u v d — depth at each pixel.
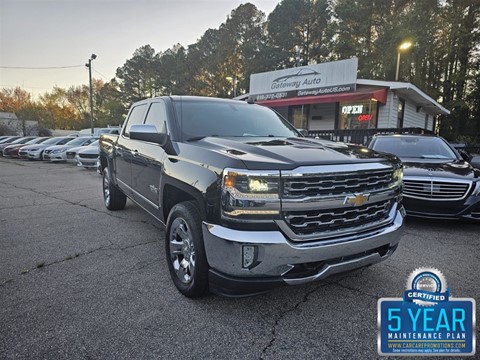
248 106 4.16
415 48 26.16
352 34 30.17
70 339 2.15
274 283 2.19
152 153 3.47
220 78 40.03
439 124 29.34
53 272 3.19
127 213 5.65
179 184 2.72
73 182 9.95
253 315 2.46
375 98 12.84
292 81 15.84
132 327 2.29
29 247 3.89
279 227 2.15
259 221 2.14
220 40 40.44
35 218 5.31
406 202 4.74
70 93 65.81
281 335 2.23
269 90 16.77
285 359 2.00
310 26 35.00
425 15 26.38
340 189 2.31
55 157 16.61
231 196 2.16
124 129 4.86
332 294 2.79
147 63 57.56
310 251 2.18
